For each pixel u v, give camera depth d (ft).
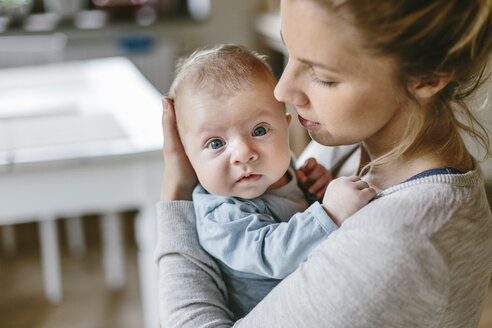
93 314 8.55
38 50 11.66
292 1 2.26
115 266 9.14
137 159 5.49
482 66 2.51
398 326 2.28
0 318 8.47
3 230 10.29
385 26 2.14
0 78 7.84
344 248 2.32
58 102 6.81
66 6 12.57
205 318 2.72
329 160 3.55
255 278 2.95
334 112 2.39
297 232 2.64
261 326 2.45
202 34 13.15
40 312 8.61
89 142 5.63
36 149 5.47
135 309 8.64
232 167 2.94
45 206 5.63
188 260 2.98
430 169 2.48
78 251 10.19
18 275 9.56
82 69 8.23
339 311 2.28
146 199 5.77
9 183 5.46
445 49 2.24
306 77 2.43
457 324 2.48
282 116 3.02
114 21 12.64
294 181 3.27
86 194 5.67
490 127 3.01
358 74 2.28
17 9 12.40
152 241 5.93
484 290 2.60
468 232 2.36
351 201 2.58
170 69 12.32
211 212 3.02
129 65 8.45
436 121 2.51
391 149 2.63
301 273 2.42
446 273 2.30
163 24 12.84
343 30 2.19
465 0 2.18
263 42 13.11
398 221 2.26
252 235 2.81
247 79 2.92
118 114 6.41
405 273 2.21
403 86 2.33
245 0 13.14
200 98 2.94
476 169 2.58
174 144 3.24
